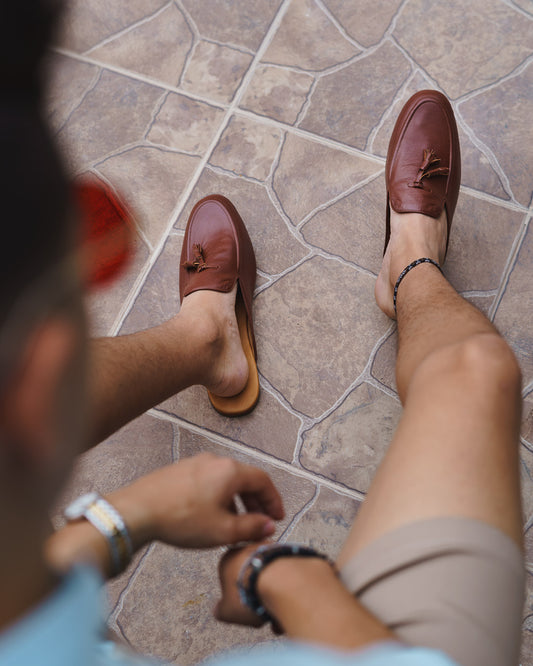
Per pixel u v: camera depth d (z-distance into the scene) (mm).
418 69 1633
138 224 1606
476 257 1492
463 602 492
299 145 1624
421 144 1448
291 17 1714
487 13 1645
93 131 1700
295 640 505
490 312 1449
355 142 1606
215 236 1488
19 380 226
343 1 1705
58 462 261
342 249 1534
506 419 648
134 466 1438
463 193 1543
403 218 1394
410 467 598
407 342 980
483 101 1591
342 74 1658
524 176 1530
